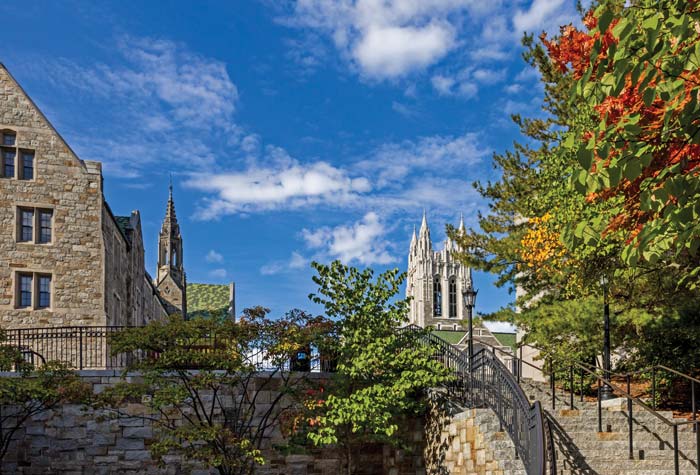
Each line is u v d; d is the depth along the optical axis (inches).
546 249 726.5
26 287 1145.4
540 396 655.8
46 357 1105.4
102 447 751.1
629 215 395.5
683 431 535.8
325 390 741.3
